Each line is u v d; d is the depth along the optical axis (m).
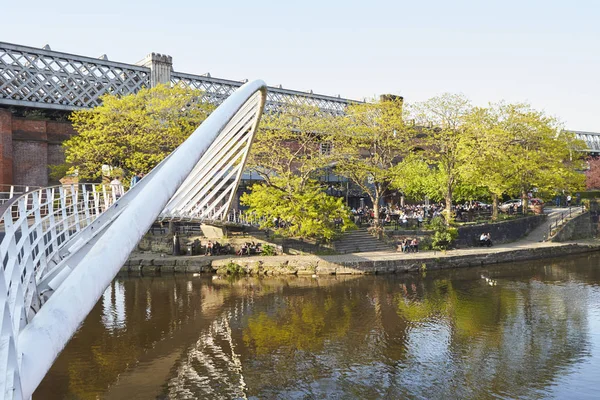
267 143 33.69
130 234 6.69
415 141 41.16
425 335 18.58
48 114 41.38
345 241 35.56
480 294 25.36
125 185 33.22
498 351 16.77
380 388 13.80
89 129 36.31
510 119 42.16
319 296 24.98
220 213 33.66
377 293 25.62
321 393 13.50
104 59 41.81
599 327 19.45
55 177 37.47
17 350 4.91
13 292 5.73
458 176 41.09
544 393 13.36
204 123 9.98
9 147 35.31
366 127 36.47
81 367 15.56
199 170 23.30
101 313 21.89
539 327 19.53
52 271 9.58
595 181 62.66
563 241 43.22
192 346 17.48
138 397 13.33
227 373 15.03
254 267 30.91
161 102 34.56
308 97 52.75
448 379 14.38
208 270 31.56
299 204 32.88
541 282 28.50
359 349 17.08
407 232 36.84
